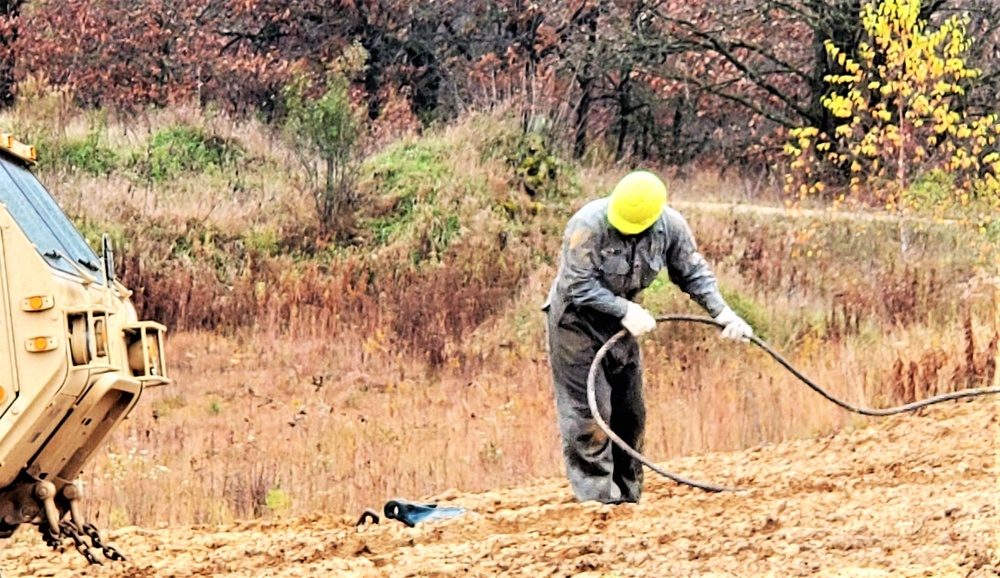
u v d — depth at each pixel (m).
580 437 12.98
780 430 19.31
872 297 25.33
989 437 16.14
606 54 37.94
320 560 11.83
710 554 9.96
